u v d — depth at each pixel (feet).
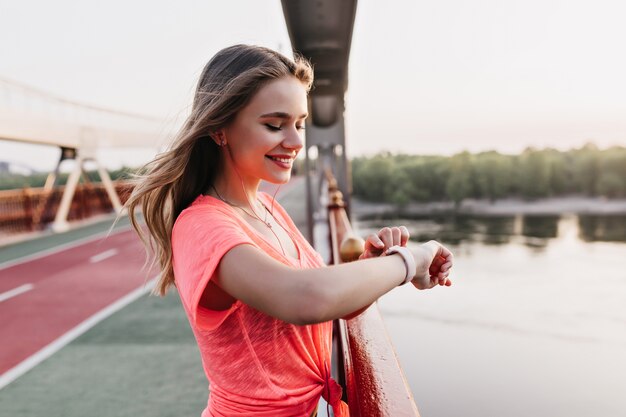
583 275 136.15
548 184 476.13
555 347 65.62
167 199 3.12
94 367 15.66
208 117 2.68
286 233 3.39
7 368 15.94
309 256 3.43
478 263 157.79
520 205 467.11
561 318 85.51
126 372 15.12
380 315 4.19
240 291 2.22
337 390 3.20
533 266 151.94
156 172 2.87
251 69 2.63
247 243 2.29
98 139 58.70
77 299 24.94
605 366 57.77
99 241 45.47
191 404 12.82
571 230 310.45
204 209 2.60
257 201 3.28
